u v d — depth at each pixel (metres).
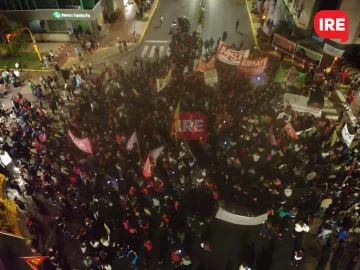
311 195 19.03
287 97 22.72
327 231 16.61
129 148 20.27
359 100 26.62
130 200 18.38
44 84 28.62
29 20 36.53
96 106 24.98
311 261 16.36
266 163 20.55
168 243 17.23
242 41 33.25
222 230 17.88
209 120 23.47
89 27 37.12
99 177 20.34
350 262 16.06
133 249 17.02
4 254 17.41
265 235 17.23
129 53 34.88
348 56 32.06
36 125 23.25
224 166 20.66
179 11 42.62
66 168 19.91
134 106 25.19
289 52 31.47
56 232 18.12
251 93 24.41
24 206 18.42
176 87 26.58
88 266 15.77
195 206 18.67
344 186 17.91
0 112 25.75
